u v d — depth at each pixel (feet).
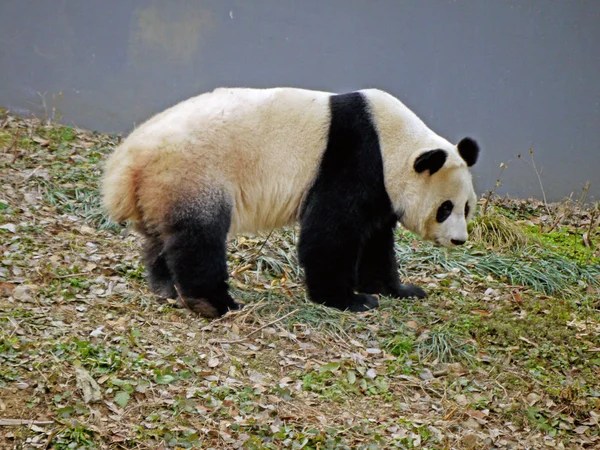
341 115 33.99
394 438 25.85
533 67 65.26
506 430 27.89
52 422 23.59
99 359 26.61
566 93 65.46
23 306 29.63
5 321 28.04
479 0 64.64
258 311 32.73
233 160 32.27
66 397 24.61
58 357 26.32
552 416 29.01
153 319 30.76
